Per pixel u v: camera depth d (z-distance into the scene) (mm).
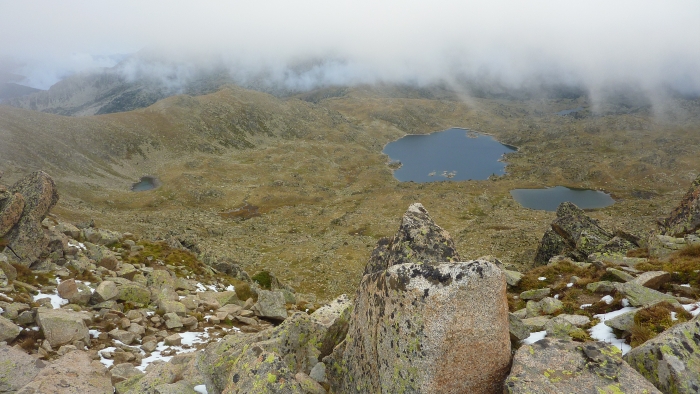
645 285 17531
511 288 26625
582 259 35906
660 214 133000
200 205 165875
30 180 30219
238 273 45594
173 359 14781
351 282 76062
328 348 11969
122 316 22359
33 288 21672
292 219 142125
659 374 7883
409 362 7109
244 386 8141
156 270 31734
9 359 12898
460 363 7066
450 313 7055
